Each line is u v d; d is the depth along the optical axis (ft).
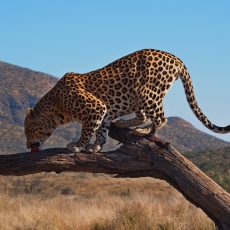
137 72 46.80
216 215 47.93
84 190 199.52
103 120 47.52
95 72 47.42
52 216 90.17
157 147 47.52
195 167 47.93
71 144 47.16
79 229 83.30
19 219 92.84
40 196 177.68
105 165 47.42
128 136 48.08
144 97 46.70
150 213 86.89
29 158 47.42
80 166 47.37
